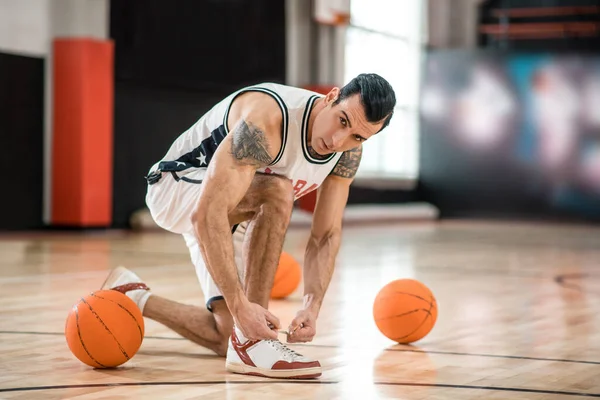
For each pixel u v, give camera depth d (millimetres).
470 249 13008
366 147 22188
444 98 23547
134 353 3730
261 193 3512
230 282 3254
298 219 18156
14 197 14281
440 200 23750
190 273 8477
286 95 3373
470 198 23438
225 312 3992
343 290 7285
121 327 3656
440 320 5578
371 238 15555
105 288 4105
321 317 5578
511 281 8312
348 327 5164
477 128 23234
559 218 22406
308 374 3547
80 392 3219
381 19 22344
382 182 22531
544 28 23281
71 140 14695
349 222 20422
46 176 14781
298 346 4465
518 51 22703
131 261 9758
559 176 22406
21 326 4926
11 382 3391
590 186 22078
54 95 14742
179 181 3752
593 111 22016
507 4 23859
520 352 4352
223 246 3229
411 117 23891
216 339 4020
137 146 15875
